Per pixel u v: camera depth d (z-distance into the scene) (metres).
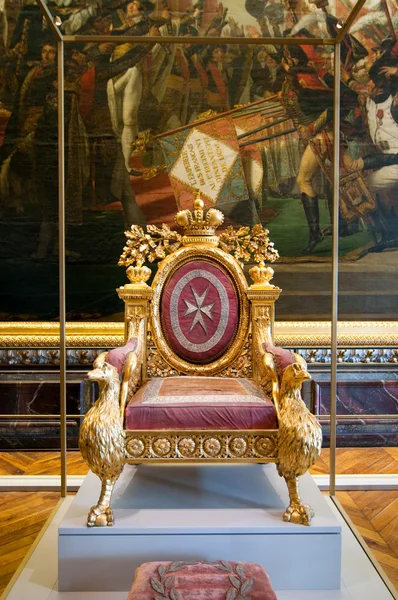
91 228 3.15
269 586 1.28
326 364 3.10
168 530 1.59
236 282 2.28
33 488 2.50
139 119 3.11
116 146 3.12
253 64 3.07
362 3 1.83
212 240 2.31
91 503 1.80
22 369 3.07
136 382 2.09
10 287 3.16
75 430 3.06
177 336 2.26
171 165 3.14
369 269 3.18
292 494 1.68
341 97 3.09
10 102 3.07
